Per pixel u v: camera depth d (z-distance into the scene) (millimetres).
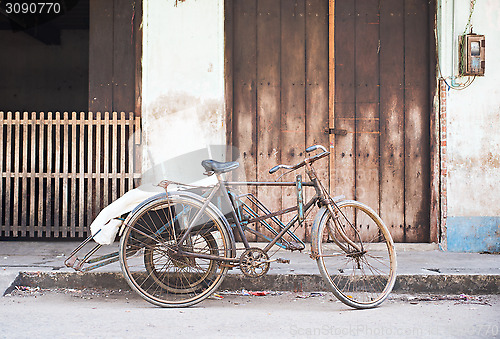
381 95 5516
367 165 5492
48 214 5406
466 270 4316
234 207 3717
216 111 5289
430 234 5398
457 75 5340
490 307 3684
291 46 5512
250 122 5477
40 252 4895
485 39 5336
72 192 5418
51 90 11031
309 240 5418
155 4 5281
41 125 5395
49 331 2916
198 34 5289
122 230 3578
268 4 5508
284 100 5496
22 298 3770
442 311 3539
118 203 3668
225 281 4074
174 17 5285
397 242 5461
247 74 5488
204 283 3734
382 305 3719
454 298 3971
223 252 3678
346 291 4062
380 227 3885
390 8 5531
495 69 5344
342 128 5512
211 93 5289
